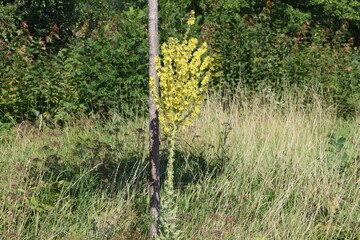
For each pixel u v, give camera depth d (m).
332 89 10.74
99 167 5.82
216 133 7.70
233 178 5.85
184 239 4.58
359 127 8.52
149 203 5.02
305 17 19.39
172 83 3.86
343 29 13.30
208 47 10.48
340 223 5.18
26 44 10.09
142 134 7.41
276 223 4.98
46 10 18.27
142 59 10.09
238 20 11.55
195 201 5.34
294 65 10.77
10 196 4.52
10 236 4.11
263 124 8.37
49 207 4.66
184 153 6.40
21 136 7.73
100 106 9.68
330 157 6.39
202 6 18.69
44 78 9.23
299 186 5.73
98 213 4.86
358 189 5.76
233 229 4.70
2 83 8.96
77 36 10.55
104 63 9.87
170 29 10.43
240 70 10.56
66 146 7.25
